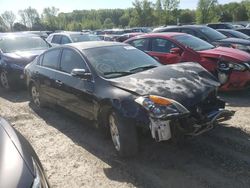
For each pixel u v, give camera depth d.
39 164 3.18
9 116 7.32
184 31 11.98
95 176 4.47
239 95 8.15
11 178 2.66
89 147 5.40
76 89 5.72
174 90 4.63
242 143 5.16
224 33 14.34
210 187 4.01
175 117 4.23
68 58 6.30
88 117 5.57
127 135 4.59
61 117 7.05
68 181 4.39
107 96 4.87
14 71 9.67
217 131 5.65
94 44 6.26
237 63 7.73
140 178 4.32
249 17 73.50
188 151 4.98
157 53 9.14
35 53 10.14
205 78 5.10
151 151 5.01
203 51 8.39
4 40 10.85
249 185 4.01
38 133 6.19
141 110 4.39
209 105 4.96
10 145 3.09
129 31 35.50
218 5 70.12
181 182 4.16
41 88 7.25
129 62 5.74
